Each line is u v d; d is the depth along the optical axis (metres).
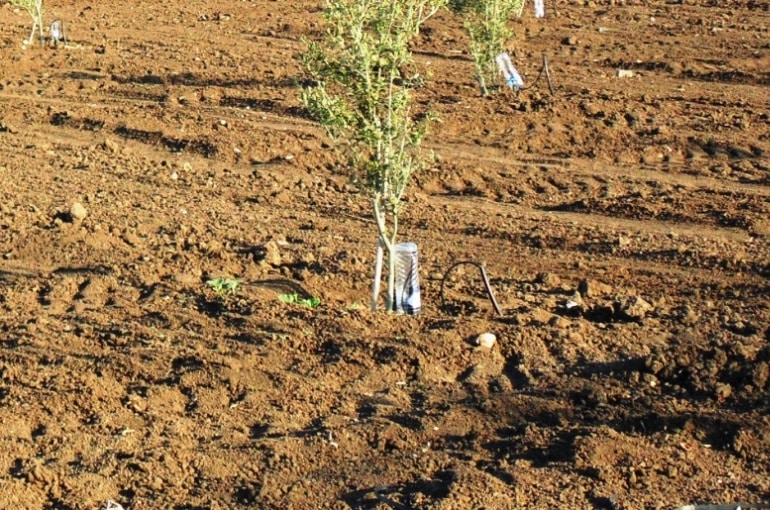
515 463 7.36
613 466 7.31
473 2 16.36
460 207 12.73
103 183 13.50
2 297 10.09
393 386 8.42
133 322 9.35
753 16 22.08
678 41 20.06
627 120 15.30
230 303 9.67
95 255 11.02
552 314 9.56
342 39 9.01
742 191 12.99
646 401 8.01
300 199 13.03
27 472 7.34
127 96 17.36
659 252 11.23
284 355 8.78
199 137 14.97
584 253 11.34
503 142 14.67
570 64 18.70
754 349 8.32
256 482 7.30
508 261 11.13
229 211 12.56
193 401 8.23
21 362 8.75
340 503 7.05
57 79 18.30
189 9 24.67
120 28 22.58
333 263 10.87
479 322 9.24
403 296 9.52
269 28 22.38
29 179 13.59
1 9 24.84
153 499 7.14
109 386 8.43
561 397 8.14
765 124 15.15
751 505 6.88
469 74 17.97
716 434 7.63
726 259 10.92
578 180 13.52
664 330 9.26
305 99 9.06
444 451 7.60
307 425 7.96
